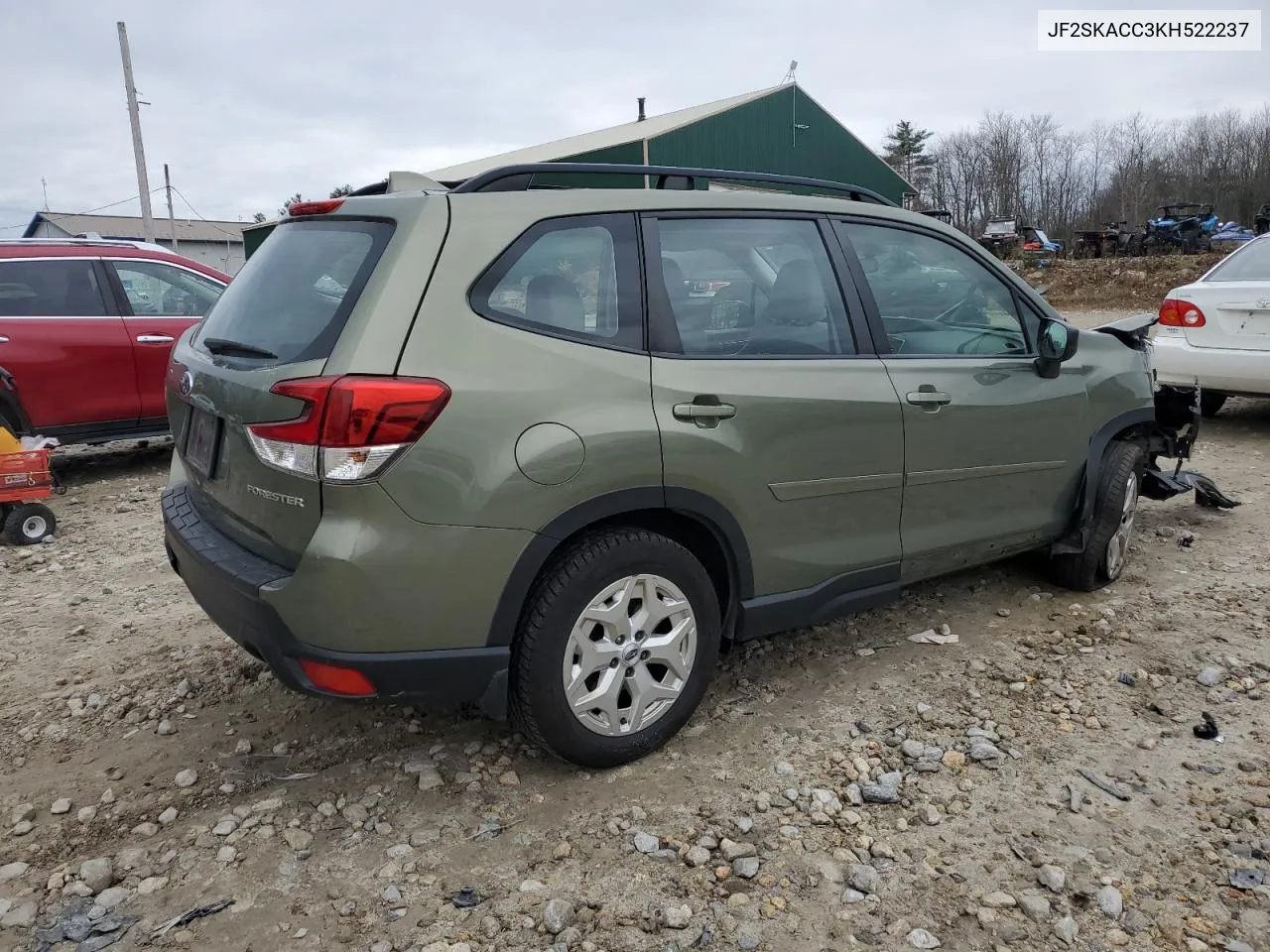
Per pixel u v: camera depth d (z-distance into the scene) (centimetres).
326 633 256
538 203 291
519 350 272
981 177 5659
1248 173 4747
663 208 317
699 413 298
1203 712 338
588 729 294
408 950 233
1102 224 5072
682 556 304
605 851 268
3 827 287
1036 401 400
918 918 242
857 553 351
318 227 307
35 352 694
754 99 2569
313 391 250
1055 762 310
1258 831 272
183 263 787
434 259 267
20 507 573
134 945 237
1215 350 732
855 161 2931
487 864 264
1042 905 244
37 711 359
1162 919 240
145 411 748
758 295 332
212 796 301
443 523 257
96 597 482
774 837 273
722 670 377
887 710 344
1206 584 457
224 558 282
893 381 353
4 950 236
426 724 341
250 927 243
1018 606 438
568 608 281
